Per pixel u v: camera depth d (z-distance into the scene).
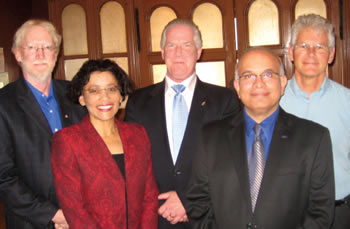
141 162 1.53
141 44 3.26
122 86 1.57
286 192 1.30
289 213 1.29
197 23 3.17
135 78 3.27
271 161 1.33
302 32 1.61
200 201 1.46
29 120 1.68
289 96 1.73
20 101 1.70
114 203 1.42
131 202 1.46
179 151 1.74
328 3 2.92
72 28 3.30
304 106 1.68
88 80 1.48
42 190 1.64
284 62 3.03
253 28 3.09
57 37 1.82
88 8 3.24
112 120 1.56
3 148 1.61
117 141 1.54
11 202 1.58
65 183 1.40
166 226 1.77
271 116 1.42
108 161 1.44
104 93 1.48
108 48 3.29
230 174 1.36
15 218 1.69
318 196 1.33
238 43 3.11
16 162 1.66
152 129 1.80
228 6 3.10
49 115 1.82
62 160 1.41
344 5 2.89
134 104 1.91
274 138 1.37
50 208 1.57
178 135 1.78
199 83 1.92
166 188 1.75
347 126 1.64
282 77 1.44
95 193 1.41
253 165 1.36
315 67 1.59
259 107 1.35
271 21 3.05
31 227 1.66
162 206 1.70
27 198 1.57
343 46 2.92
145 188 1.57
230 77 3.14
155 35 3.24
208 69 3.20
